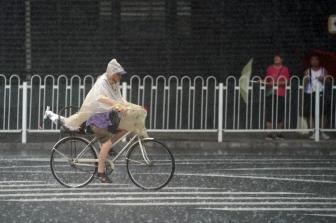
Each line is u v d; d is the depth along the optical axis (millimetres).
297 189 15109
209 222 11953
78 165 15133
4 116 22891
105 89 14781
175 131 23109
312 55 25516
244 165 18719
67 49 26453
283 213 12727
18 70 26344
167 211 12836
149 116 23172
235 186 15438
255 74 26422
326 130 23281
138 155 15000
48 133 23250
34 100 22891
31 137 23219
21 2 26297
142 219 12148
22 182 15867
